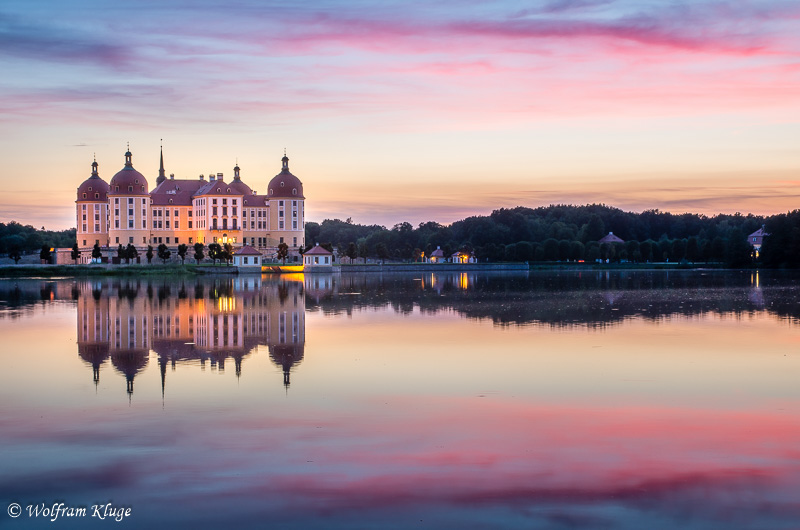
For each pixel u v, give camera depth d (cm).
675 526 2634
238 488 2952
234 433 3619
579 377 4900
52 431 3662
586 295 12069
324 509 2767
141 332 7300
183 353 5966
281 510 2761
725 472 3105
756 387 4597
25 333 7262
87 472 3120
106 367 5350
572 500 2836
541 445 3447
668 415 3950
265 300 11238
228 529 2625
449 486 2962
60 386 4678
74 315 9012
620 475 3073
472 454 3319
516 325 7656
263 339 6744
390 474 3084
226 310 9569
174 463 3212
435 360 5544
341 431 3650
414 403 4200
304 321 8188
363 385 4675
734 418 3891
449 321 8069
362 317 8575
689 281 16812
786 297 11381
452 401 4247
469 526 2639
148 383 4762
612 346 6169
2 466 3189
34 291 13525
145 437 3562
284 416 3925
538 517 2703
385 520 2684
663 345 6216
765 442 3478
